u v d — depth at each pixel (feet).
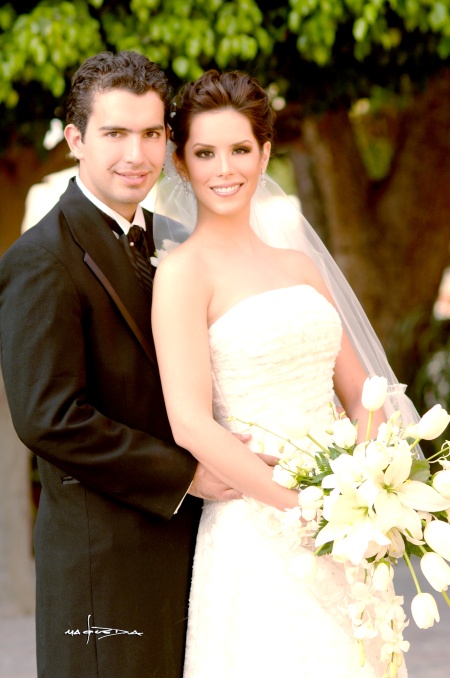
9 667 20.51
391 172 35.04
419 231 34.65
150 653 11.49
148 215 13.14
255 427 11.64
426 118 33.91
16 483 24.71
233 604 11.49
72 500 11.52
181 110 12.05
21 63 17.67
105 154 11.61
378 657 11.54
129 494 11.29
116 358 11.54
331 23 18.31
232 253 12.14
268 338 11.57
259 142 12.10
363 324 13.66
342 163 34.09
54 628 11.50
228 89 11.85
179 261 11.73
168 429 11.84
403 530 10.34
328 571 11.45
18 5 18.66
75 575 11.41
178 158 12.38
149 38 18.07
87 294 11.39
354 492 10.19
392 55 20.54
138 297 11.77
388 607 10.69
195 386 11.41
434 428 10.55
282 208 13.57
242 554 11.49
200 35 17.79
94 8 18.51
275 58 19.77
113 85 11.52
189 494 12.14
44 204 35.42
